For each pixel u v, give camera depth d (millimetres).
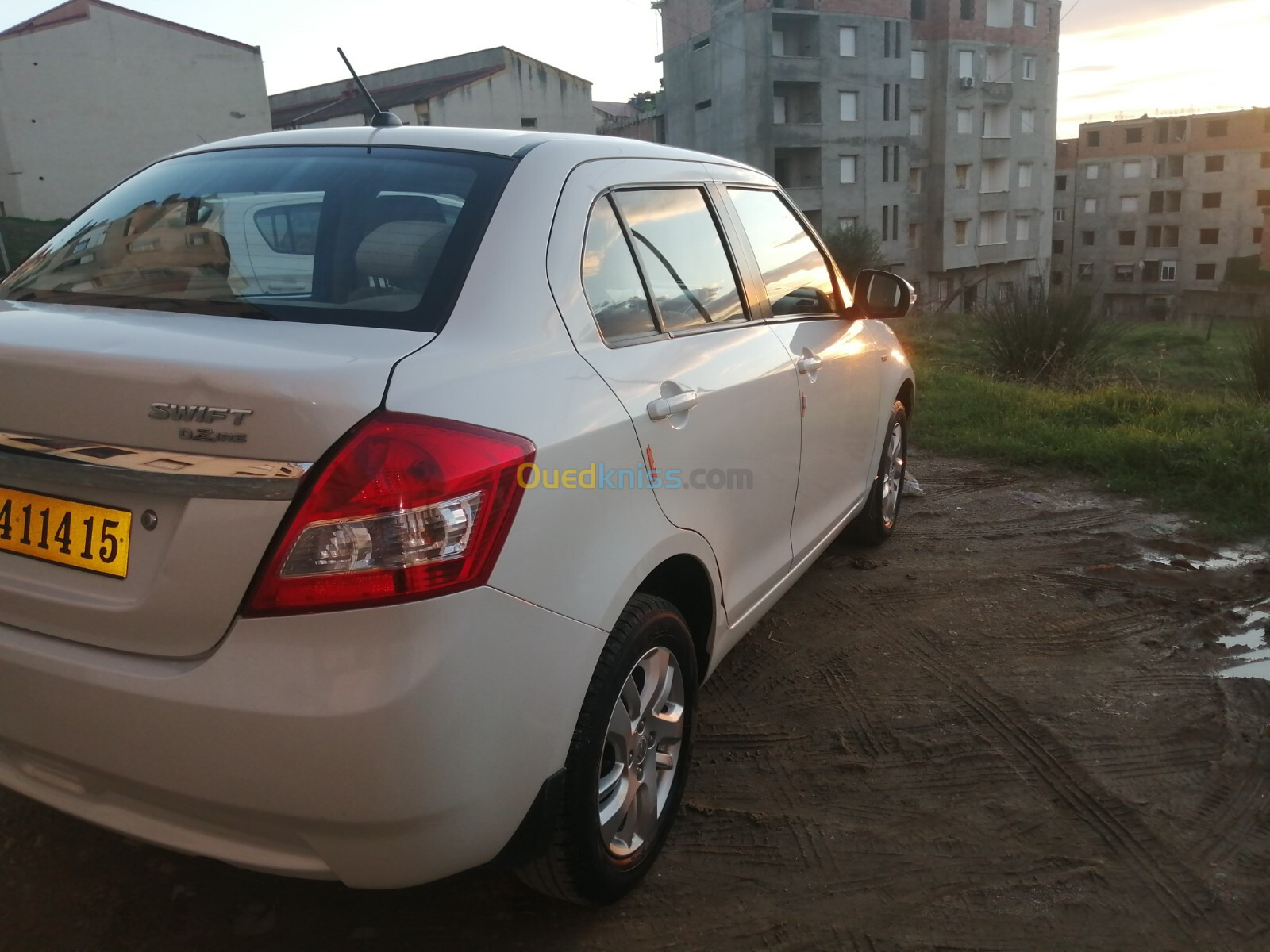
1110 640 3809
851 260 20984
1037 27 53438
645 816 2328
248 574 1590
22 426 1729
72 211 30672
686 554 2406
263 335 1833
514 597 1740
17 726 1810
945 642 3785
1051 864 2504
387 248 2117
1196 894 2398
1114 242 82000
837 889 2398
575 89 38000
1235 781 2875
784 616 4016
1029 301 11328
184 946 2150
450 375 1762
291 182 2396
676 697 2434
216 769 1632
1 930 2168
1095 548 4840
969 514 5418
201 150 2746
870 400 4105
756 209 3400
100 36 30422
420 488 1600
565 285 2182
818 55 45438
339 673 1576
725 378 2650
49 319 1951
